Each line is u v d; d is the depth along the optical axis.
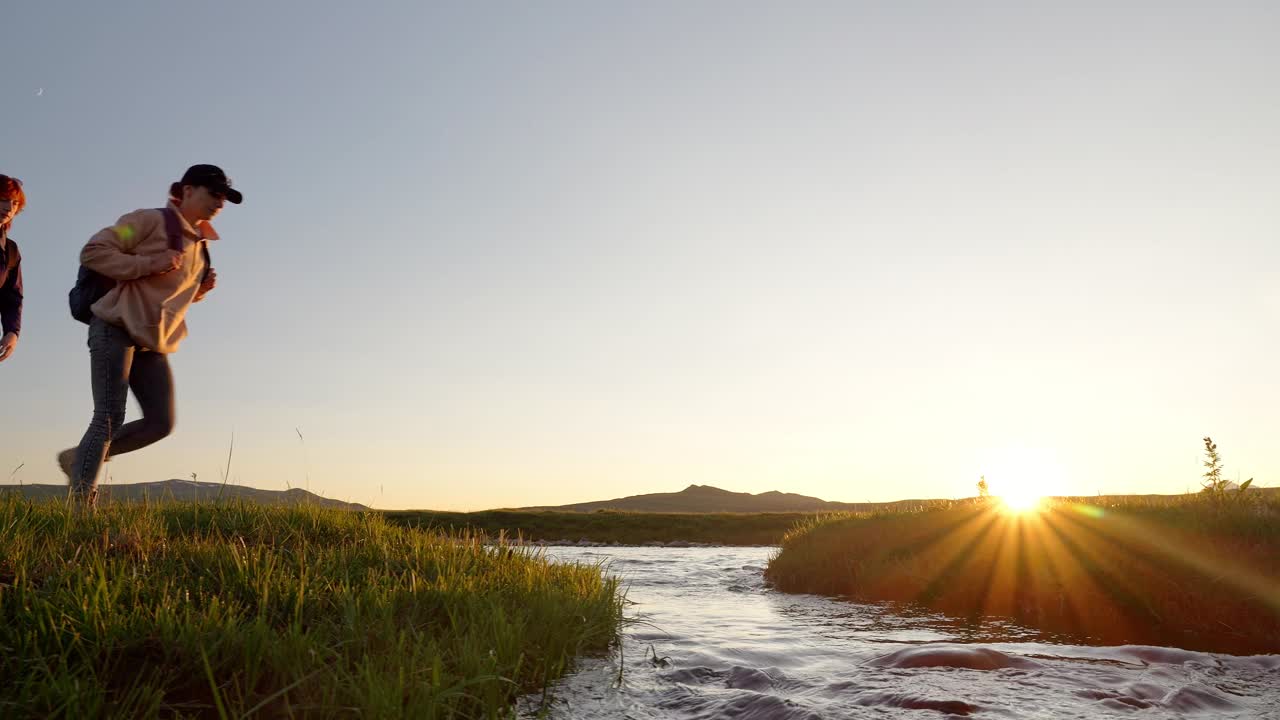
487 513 31.89
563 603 4.91
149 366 5.94
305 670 3.18
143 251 5.66
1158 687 3.58
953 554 8.75
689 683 3.77
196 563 4.45
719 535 29.84
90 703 2.62
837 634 5.66
